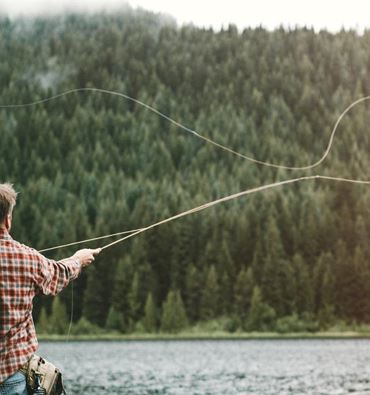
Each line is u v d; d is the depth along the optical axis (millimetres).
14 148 135750
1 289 3738
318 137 142875
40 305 87562
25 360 3746
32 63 177875
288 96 163750
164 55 180625
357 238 101438
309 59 170375
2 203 3857
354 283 92438
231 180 118500
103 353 69125
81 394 31297
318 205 109562
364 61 166375
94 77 170000
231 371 47562
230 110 149750
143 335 87750
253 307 90000
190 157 141875
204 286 91500
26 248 3893
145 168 136375
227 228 100875
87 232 99375
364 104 154125
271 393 31594
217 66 177375
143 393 31938
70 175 125750
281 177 123188
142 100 158500
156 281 94500
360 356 61844
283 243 102625
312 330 90500
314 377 41219
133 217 100000
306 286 92250
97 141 139500
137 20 199000
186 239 99188
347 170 116875
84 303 89500
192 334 88188
